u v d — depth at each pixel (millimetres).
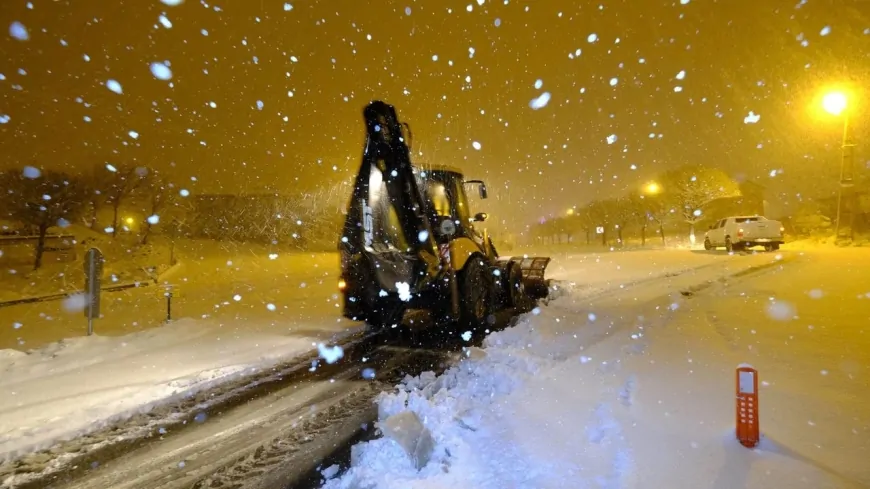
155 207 30219
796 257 18438
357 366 7020
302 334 9242
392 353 7633
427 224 8156
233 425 5051
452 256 8383
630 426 4180
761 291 10906
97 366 7312
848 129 23031
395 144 8086
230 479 3945
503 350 6770
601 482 3367
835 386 4820
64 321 11438
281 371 6902
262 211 35156
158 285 18781
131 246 26094
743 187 37750
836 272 13344
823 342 6434
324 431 4820
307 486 3785
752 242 22828
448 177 9180
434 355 7414
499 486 3449
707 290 11781
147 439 4766
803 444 3684
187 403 5711
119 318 11805
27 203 19062
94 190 25812
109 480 4008
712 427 4055
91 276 9281
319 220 35406
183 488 3834
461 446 4086
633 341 7004
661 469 3471
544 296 11727
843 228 25469
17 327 10727
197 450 4496
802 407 4340
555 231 48688
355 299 8289
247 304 13539
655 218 38781
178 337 9273
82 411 5449
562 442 4020
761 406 4406
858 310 8305
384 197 8195
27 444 4645
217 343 8695
